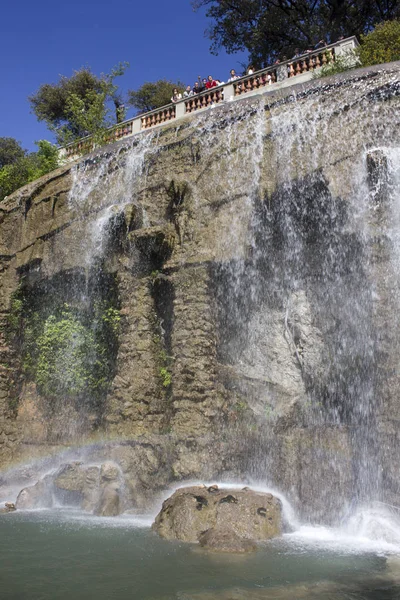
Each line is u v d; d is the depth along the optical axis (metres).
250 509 8.52
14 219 18.20
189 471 11.22
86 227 16.23
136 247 14.06
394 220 10.76
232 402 12.38
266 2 33.41
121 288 14.33
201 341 12.34
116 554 7.31
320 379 12.00
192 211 13.53
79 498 11.86
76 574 6.39
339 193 11.70
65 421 15.80
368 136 11.76
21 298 17.66
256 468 11.33
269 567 6.65
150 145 15.70
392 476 9.40
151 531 8.83
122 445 12.30
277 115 13.34
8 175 26.70
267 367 12.59
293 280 12.89
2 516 10.48
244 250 12.93
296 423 11.66
